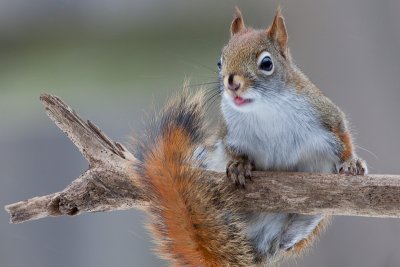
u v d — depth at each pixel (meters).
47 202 9.08
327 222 10.60
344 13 14.28
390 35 13.96
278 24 10.01
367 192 8.70
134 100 15.27
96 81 16.11
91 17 16.55
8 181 14.15
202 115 9.52
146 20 16.55
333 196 8.82
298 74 10.09
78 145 9.30
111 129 14.24
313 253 13.18
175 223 9.26
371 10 14.08
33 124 14.93
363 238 13.16
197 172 9.25
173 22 16.56
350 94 13.87
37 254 13.97
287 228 9.97
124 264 14.01
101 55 16.58
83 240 14.04
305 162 9.87
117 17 16.56
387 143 13.44
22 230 13.96
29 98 15.88
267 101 9.63
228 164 9.35
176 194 9.19
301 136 9.76
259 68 9.64
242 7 16.11
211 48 16.28
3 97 15.94
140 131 9.48
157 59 16.30
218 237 9.33
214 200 9.24
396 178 8.68
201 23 16.50
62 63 16.53
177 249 9.41
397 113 13.60
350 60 14.06
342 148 9.88
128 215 14.04
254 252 9.72
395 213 8.68
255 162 9.88
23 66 16.53
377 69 13.89
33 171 14.21
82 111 14.99
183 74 15.54
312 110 9.83
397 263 13.02
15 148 14.28
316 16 14.48
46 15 16.47
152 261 13.91
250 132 9.75
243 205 9.19
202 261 9.45
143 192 9.12
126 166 9.14
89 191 9.11
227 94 9.52
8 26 16.41
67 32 16.55
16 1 16.36
